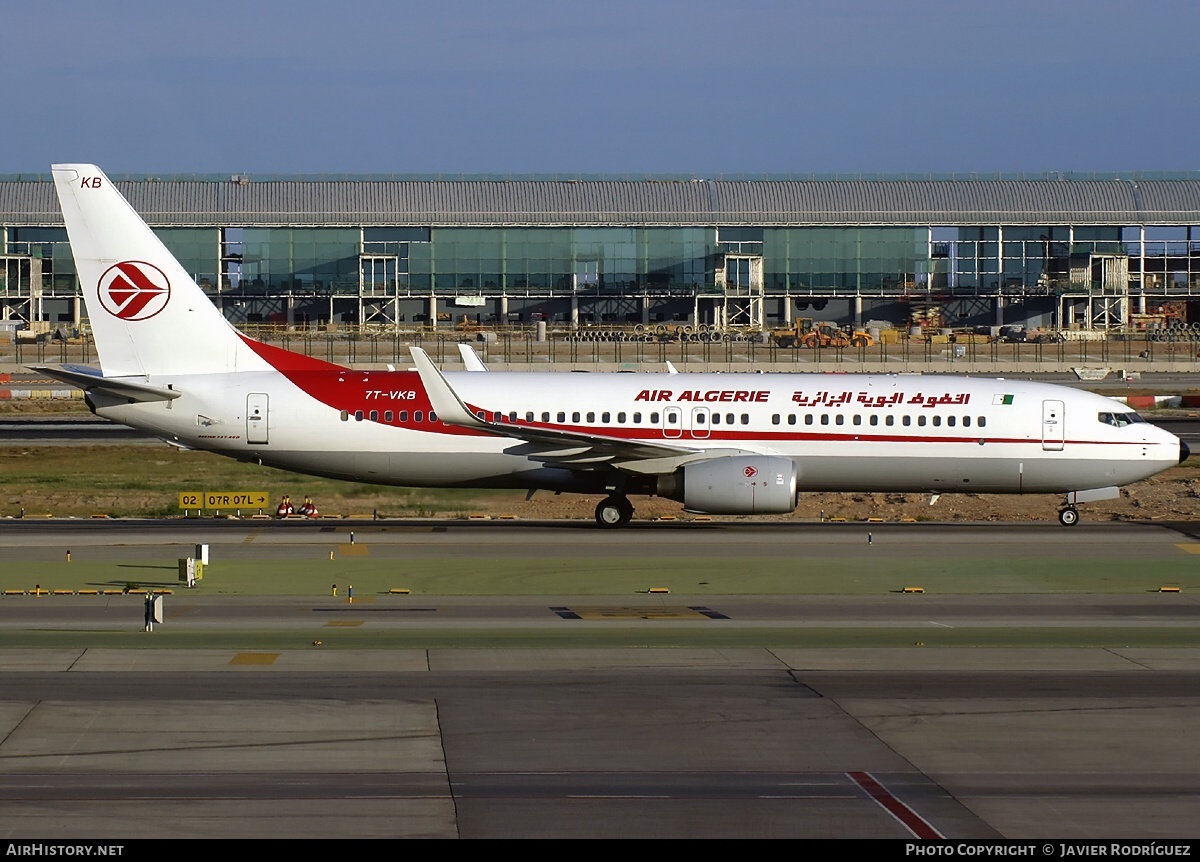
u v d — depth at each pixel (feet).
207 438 515.50
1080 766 231.91
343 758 231.91
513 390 517.14
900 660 305.12
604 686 279.90
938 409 511.40
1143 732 250.98
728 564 433.89
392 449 512.63
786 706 266.36
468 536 486.79
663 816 207.21
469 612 358.84
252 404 511.40
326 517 545.85
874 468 512.22
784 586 399.65
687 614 358.64
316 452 514.68
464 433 509.35
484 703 265.95
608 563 433.89
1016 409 511.40
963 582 407.44
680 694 274.57
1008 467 511.40
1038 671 295.89
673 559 441.27
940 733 249.75
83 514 552.82
